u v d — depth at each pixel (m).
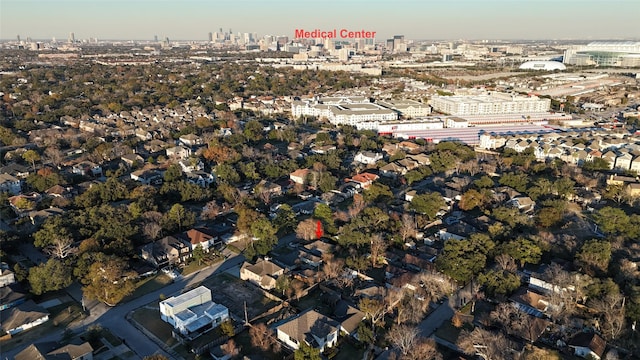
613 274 141.75
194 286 146.50
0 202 198.62
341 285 144.12
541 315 129.25
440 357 110.19
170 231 176.12
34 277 135.50
